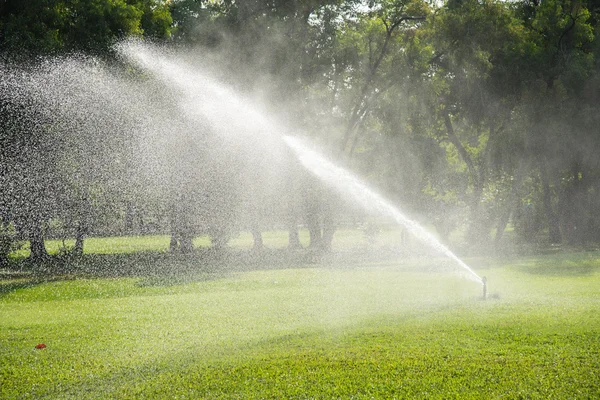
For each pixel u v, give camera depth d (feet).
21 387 38.17
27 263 133.08
